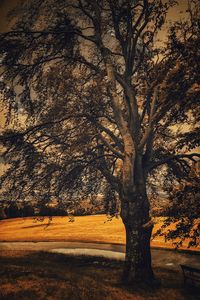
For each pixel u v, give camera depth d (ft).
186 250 77.36
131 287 50.24
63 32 55.57
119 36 58.59
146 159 56.18
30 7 55.47
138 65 59.41
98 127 57.00
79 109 57.82
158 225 100.63
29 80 56.65
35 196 58.03
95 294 43.60
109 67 56.95
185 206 40.75
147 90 52.39
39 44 55.06
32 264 62.39
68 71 57.47
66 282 46.52
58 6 56.24
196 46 43.91
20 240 99.60
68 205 61.16
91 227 112.47
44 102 58.03
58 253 78.95
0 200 57.31
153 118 53.31
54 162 57.93
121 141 60.95
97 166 58.18
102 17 60.85
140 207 53.72
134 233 53.36
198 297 46.68
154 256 74.69
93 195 64.95
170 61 48.24
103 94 58.18
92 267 64.18
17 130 58.80
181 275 59.36
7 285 42.60
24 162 56.13
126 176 53.21
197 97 43.86
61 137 58.13
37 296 39.93
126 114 61.57
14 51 54.54
